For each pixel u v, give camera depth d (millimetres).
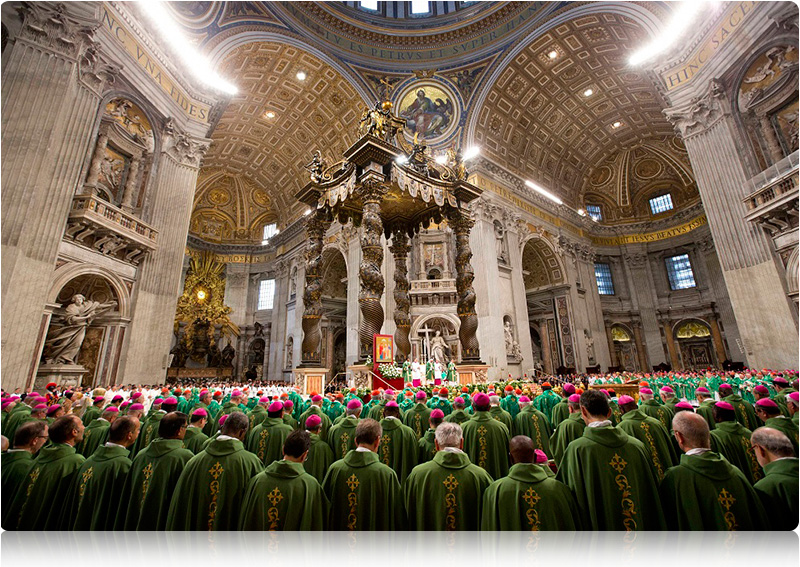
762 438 2266
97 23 10203
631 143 25500
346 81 19969
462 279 9812
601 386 7352
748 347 11312
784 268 10719
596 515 2318
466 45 20359
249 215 29969
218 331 26812
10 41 9125
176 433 2936
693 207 25422
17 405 5312
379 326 8484
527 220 22359
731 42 11945
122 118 11906
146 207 12414
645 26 14672
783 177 10148
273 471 2395
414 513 2533
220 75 16906
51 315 9617
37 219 8805
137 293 11680
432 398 6434
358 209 10391
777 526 2006
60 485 2762
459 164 10289
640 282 26781
